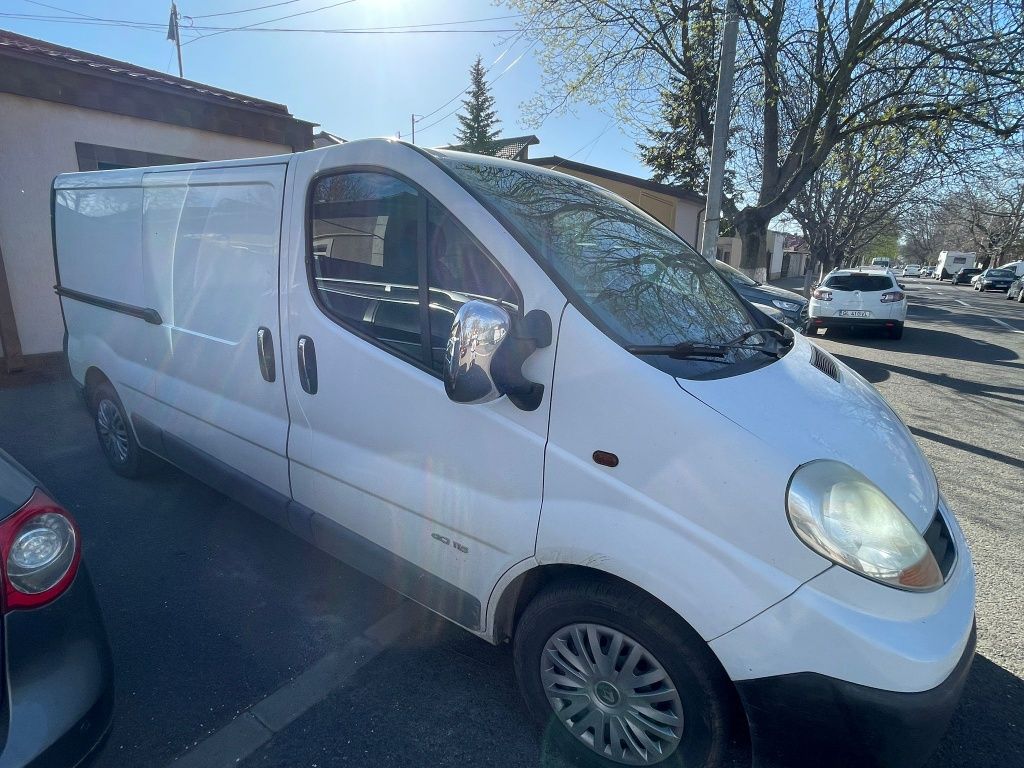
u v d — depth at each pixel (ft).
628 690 6.25
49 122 23.79
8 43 22.54
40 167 23.71
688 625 5.80
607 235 8.34
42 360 24.39
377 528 8.14
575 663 6.59
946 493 14.55
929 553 5.66
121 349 12.96
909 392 24.90
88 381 14.46
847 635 5.13
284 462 9.33
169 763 6.91
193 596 10.08
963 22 31.96
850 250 125.18
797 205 80.69
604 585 6.19
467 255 7.02
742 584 5.43
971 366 30.66
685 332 7.38
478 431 6.83
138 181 11.96
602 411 6.05
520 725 7.52
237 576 10.68
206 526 12.40
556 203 8.29
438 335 7.25
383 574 8.27
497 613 7.12
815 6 35.53
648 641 5.98
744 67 38.96
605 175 57.41
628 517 5.89
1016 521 13.04
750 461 5.52
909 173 49.75
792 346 8.63
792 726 5.40
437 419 7.18
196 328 10.73
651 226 9.95
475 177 7.68
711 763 5.98
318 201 8.48
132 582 10.44
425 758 7.02
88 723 5.48
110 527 12.28
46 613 5.41
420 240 7.38
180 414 11.47
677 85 44.34
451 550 7.30
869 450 6.25
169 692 7.98
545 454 6.34
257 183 9.30
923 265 288.71
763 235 41.88
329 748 7.14
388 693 8.02
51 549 5.55
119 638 9.02
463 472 7.02
